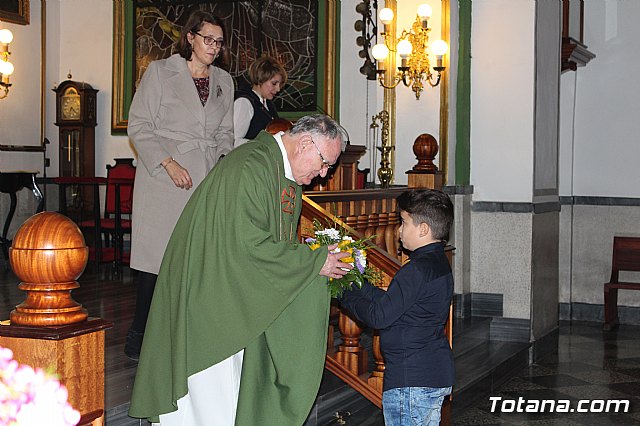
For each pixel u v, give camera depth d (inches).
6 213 362.6
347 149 207.3
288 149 118.1
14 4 367.6
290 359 115.6
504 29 282.7
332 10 350.3
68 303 82.7
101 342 85.0
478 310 286.8
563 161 360.8
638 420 215.9
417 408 123.6
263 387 117.0
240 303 112.5
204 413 118.0
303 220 158.4
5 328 80.4
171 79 154.5
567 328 344.5
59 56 396.2
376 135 326.3
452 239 278.1
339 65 350.9
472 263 287.6
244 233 111.4
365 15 291.0
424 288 122.9
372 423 178.2
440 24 280.2
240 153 115.9
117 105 386.6
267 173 114.7
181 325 113.6
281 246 112.3
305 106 355.9
